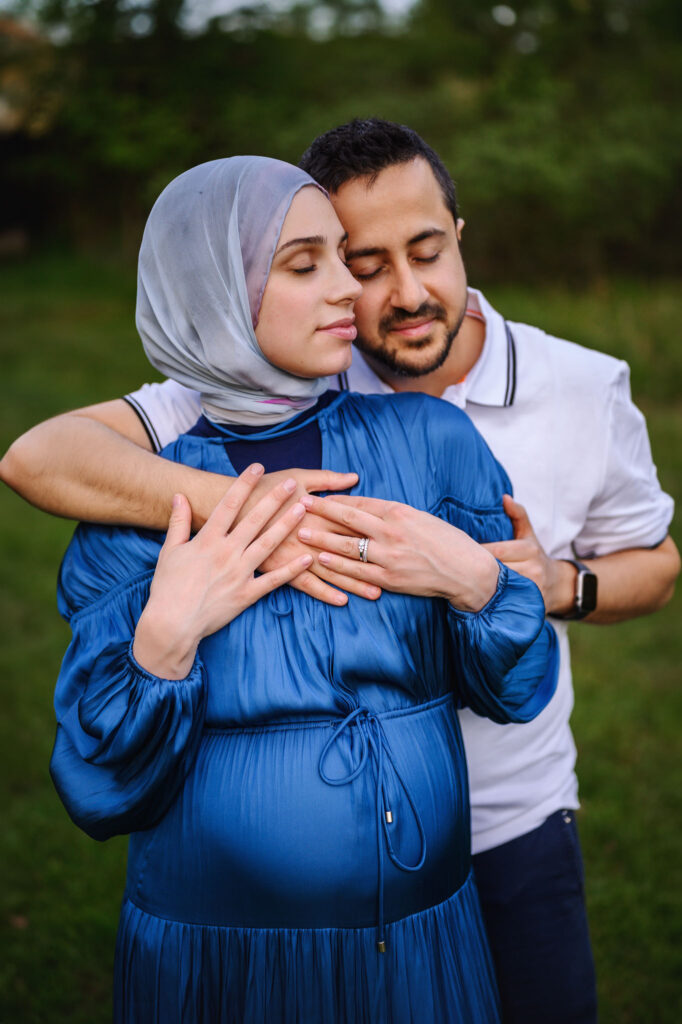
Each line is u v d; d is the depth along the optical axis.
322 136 1.76
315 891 1.50
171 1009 1.55
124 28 19.53
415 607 1.60
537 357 2.00
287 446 1.67
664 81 18.31
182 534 1.60
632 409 2.09
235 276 1.52
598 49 19.36
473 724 1.96
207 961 1.54
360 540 1.57
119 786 1.56
